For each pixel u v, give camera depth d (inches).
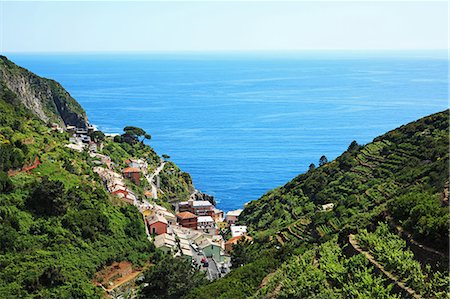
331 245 2177.7
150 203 5428.2
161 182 6737.2
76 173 4202.8
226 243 4618.6
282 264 2432.3
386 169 4468.5
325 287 1779.0
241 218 5556.1
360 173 4680.1
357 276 1728.6
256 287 2381.9
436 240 1736.0
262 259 2847.0
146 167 6806.1
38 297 2529.5
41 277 2650.1
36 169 3772.1
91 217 3395.7
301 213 4544.8
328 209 4065.0
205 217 5753.0
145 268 3316.9
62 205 3339.1
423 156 4254.4
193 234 4803.2
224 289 2468.0
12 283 2566.4
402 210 2031.3
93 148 6338.6
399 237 1894.7
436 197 2113.7
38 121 5703.7
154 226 4247.0
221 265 4192.9
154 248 3624.5
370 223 2170.3
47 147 4473.4
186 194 6943.9
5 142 3789.4
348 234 2156.7
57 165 4045.3
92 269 2999.5
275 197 5388.8
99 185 4318.4
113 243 3358.8
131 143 7736.2
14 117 4840.1
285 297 1831.9
